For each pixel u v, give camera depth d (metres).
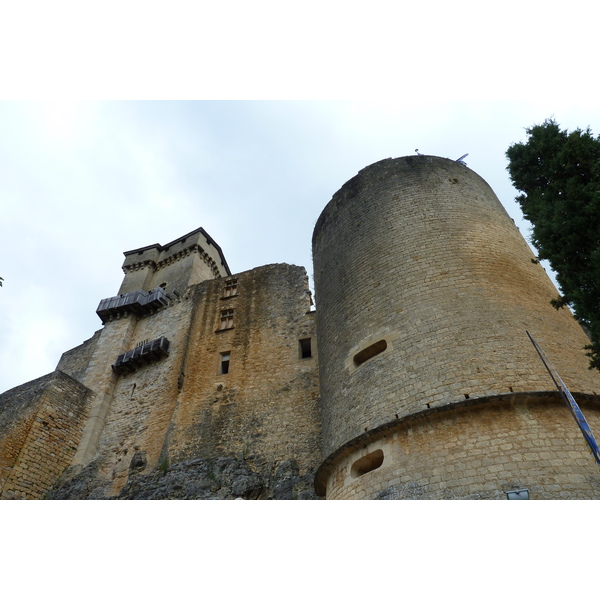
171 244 36.56
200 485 17.56
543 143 11.66
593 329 9.07
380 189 16.33
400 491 9.70
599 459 7.82
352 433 11.55
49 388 23.08
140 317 29.64
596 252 8.97
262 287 26.59
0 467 20.31
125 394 24.86
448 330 11.61
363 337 13.08
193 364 23.55
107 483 20.33
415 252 13.81
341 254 15.85
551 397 9.84
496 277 12.94
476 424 9.86
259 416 19.84
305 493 16.25
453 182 16.05
